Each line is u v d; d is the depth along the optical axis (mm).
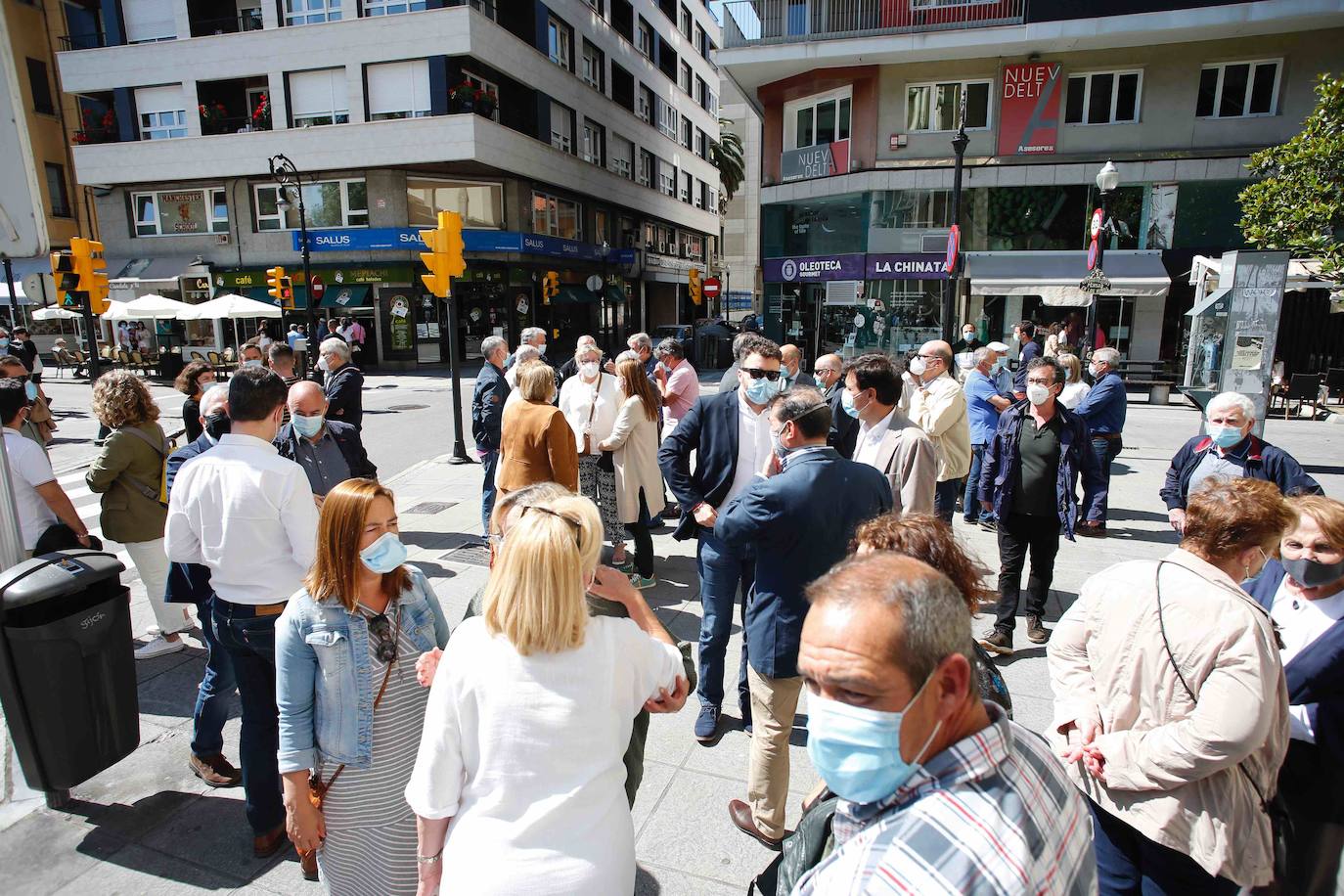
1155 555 6621
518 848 1683
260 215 28125
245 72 27031
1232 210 19453
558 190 32938
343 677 2275
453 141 25688
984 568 1904
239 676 2947
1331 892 2176
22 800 3365
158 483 4648
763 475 3646
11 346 19516
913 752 1199
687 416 4301
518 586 1737
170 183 28703
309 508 2893
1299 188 12539
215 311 23203
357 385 6891
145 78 27781
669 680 2039
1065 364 8352
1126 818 2035
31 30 30875
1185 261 19672
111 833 3162
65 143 32062
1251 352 8484
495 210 29516
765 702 2975
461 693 1780
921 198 20875
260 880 2900
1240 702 1810
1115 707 2057
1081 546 6887
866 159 21031
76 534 4270
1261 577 2637
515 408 5293
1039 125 20016
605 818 1776
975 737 1218
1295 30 18344
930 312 21406
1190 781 1900
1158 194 19734
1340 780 2182
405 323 27875
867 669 1181
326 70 26641
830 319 22781
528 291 32344
